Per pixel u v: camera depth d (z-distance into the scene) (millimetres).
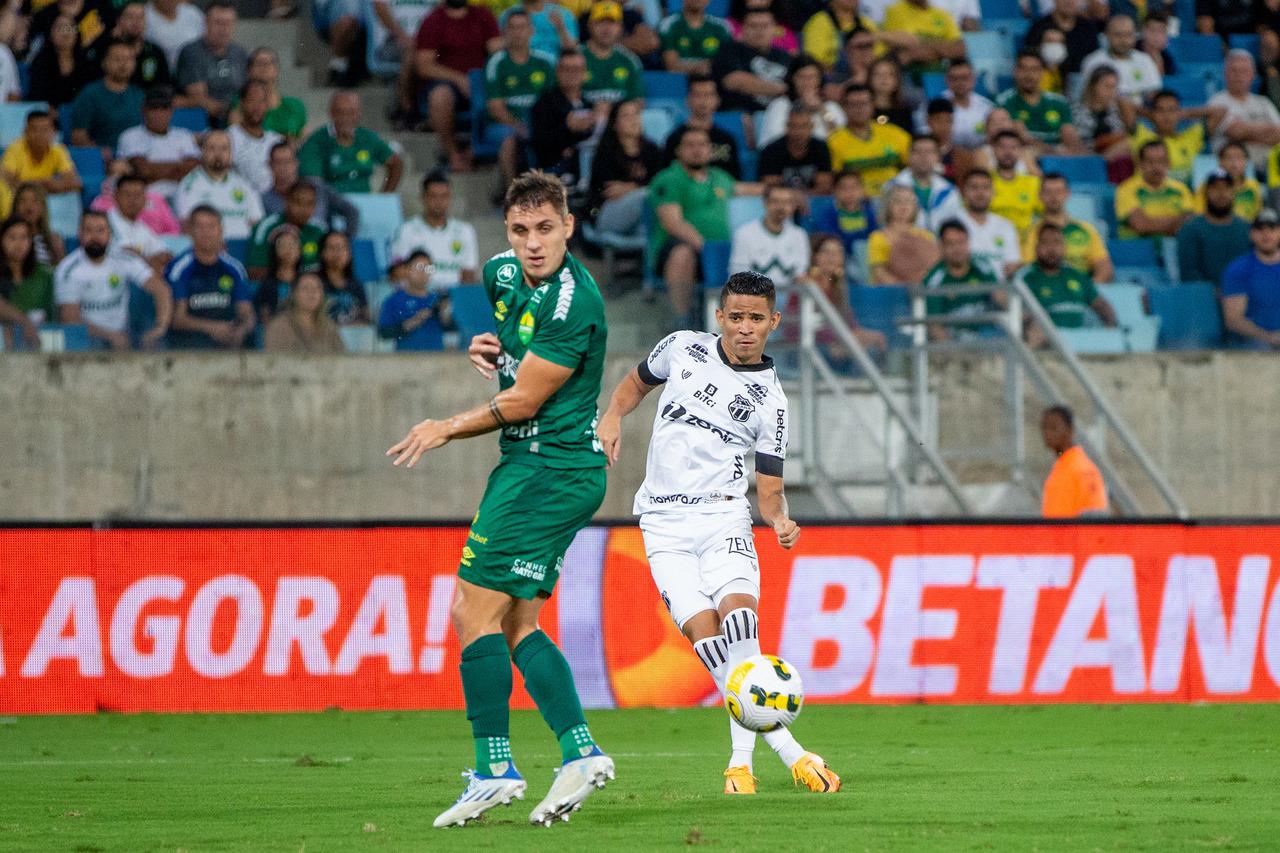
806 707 38156
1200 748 29594
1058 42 62031
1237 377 51156
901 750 29359
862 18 61406
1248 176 61750
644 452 47750
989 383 45594
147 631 37406
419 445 17812
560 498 18422
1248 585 40031
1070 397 46719
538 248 18078
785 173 54750
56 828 18625
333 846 16609
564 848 16234
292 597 37812
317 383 47125
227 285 47094
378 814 19797
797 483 45469
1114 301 51625
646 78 58125
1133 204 56562
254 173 52969
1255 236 52094
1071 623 39344
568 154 53719
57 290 46531
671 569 22188
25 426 45781
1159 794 21734
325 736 32656
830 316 45188
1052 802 20688
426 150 56969
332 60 59000
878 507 44875
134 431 46312
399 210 53281
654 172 52938
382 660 38000
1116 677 39406
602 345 18578
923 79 61156
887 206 50781
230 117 53594
